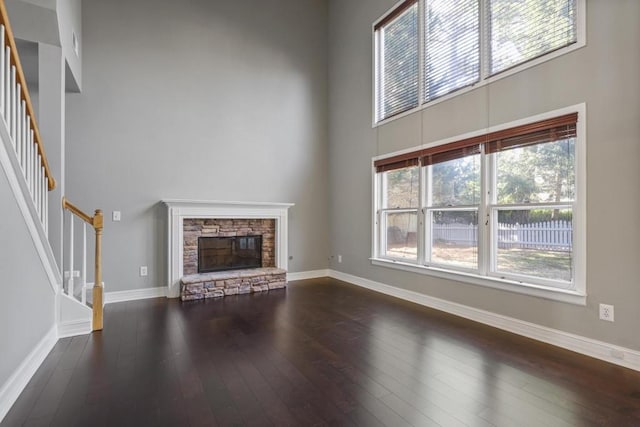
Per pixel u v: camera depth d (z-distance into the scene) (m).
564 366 2.40
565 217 2.77
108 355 2.61
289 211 5.57
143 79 4.46
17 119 2.10
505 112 3.17
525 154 3.07
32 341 2.32
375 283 4.86
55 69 3.06
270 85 5.39
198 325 3.34
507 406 1.91
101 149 4.21
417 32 4.18
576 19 2.65
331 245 5.86
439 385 2.15
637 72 2.32
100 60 4.22
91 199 4.16
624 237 2.39
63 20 3.06
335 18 5.73
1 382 1.83
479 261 3.44
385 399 1.99
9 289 1.94
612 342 2.45
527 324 2.98
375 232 4.85
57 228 3.09
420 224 4.13
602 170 2.50
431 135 3.97
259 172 5.27
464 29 3.60
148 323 3.40
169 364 2.46
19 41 3.01
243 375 2.29
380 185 4.85
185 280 4.34
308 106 5.74
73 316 3.02
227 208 4.87
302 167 5.67
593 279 2.55
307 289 4.93
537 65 2.91
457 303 3.64
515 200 3.16
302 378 2.25
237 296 4.53
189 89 4.75
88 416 1.82
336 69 5.71
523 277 3.07
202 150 4.83
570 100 2.68
